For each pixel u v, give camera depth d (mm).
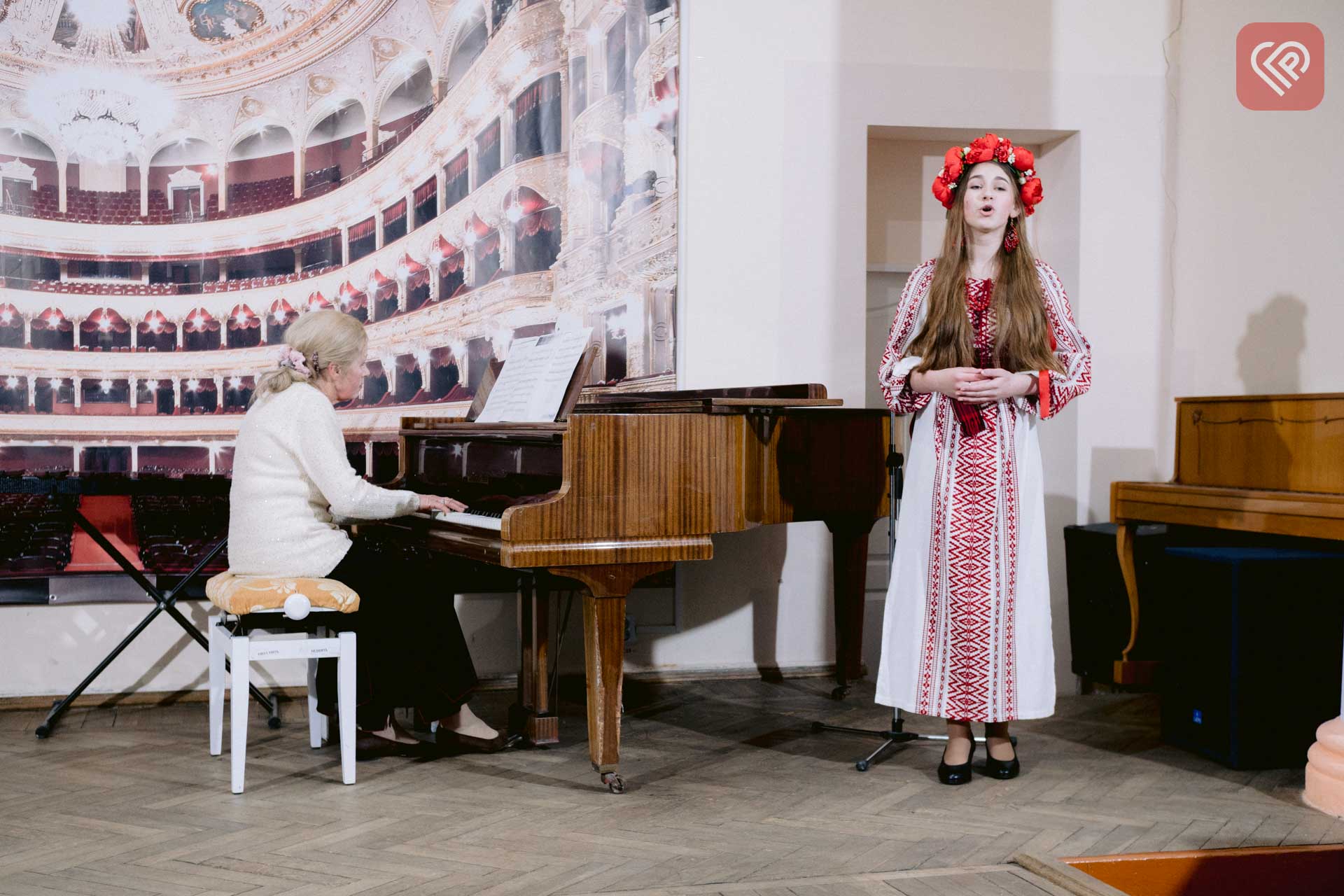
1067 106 4660
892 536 3572
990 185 3133
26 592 4102
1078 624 4465
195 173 4340
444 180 4465
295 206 4410
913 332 3336
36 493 4012
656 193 4500
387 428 4465
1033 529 3201
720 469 3105
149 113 4289
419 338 4469
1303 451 3340
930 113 4617
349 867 2457
